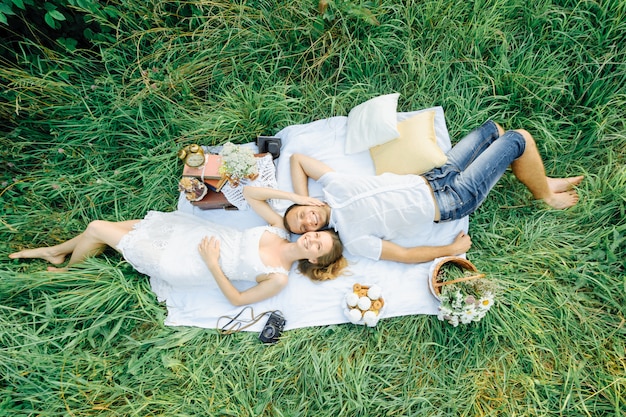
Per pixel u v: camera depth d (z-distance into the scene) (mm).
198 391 2199
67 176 2525
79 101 2525
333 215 2330
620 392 2135
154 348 2248
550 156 2576
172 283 2324
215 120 2576
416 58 2590
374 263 2430
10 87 2457
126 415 2145
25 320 2217
